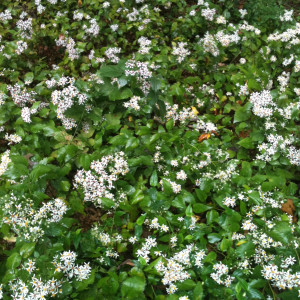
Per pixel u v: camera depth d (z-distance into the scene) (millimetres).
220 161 956
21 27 1331
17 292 658
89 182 860
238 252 756
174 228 838
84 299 692
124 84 1023
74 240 777
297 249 753
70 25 1467
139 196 837
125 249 795
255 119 1054
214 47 1274
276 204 835
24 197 784
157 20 1468
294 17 1593
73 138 991
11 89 1071
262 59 1322
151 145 956
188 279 707
